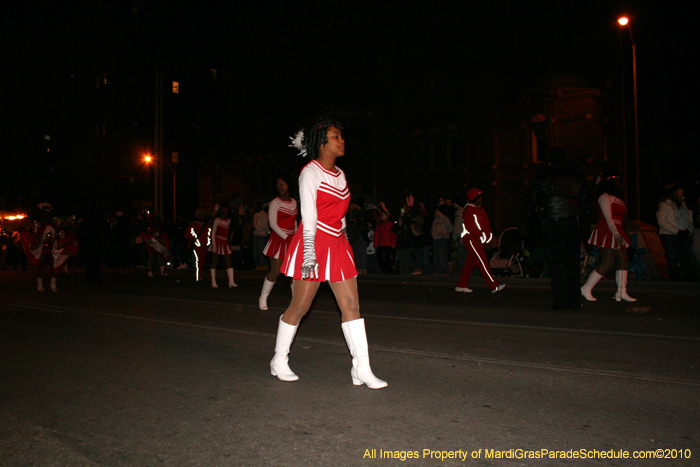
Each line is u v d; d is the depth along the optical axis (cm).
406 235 1477
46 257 1197
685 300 895
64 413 367
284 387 418
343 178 416
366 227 1587
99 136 4081
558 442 309
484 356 512
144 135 4044
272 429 331
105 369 481
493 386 416
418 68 2806
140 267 2050
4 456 299
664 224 1169
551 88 2397
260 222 1766
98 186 4062
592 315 745
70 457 296
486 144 2589
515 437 316
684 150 3189
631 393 395
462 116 2658
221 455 295
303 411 363
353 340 416
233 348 562
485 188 2589
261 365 489
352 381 428
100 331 668
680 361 485
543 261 1292
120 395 405
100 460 292
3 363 507
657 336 595
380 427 333
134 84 4025
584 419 344
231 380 440
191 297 1033
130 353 543
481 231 1038
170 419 351
